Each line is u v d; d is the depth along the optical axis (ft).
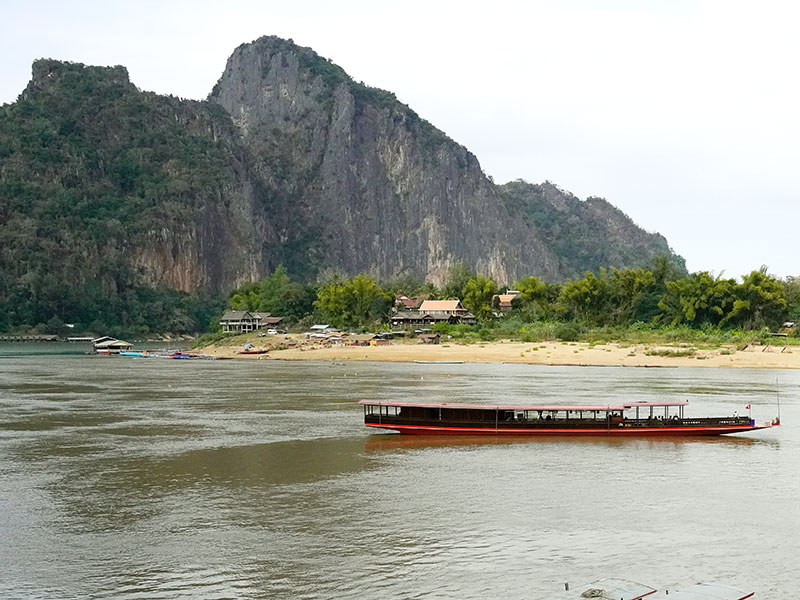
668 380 414.82
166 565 126.62
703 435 244.22
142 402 322.34
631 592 110.52
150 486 176.24
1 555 131.03
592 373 468.34
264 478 184.75
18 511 156.04
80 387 389.19
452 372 483.10
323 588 117.50
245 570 124.57
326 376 456.45
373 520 150.92
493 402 312.91
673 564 128.47
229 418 275.80
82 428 252.21
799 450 223.30
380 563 127.75
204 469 193.67
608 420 244.42
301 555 131.34
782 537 142.72
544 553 133.08
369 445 227.40
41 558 129.59
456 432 244.01
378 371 497.05
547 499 167.32
